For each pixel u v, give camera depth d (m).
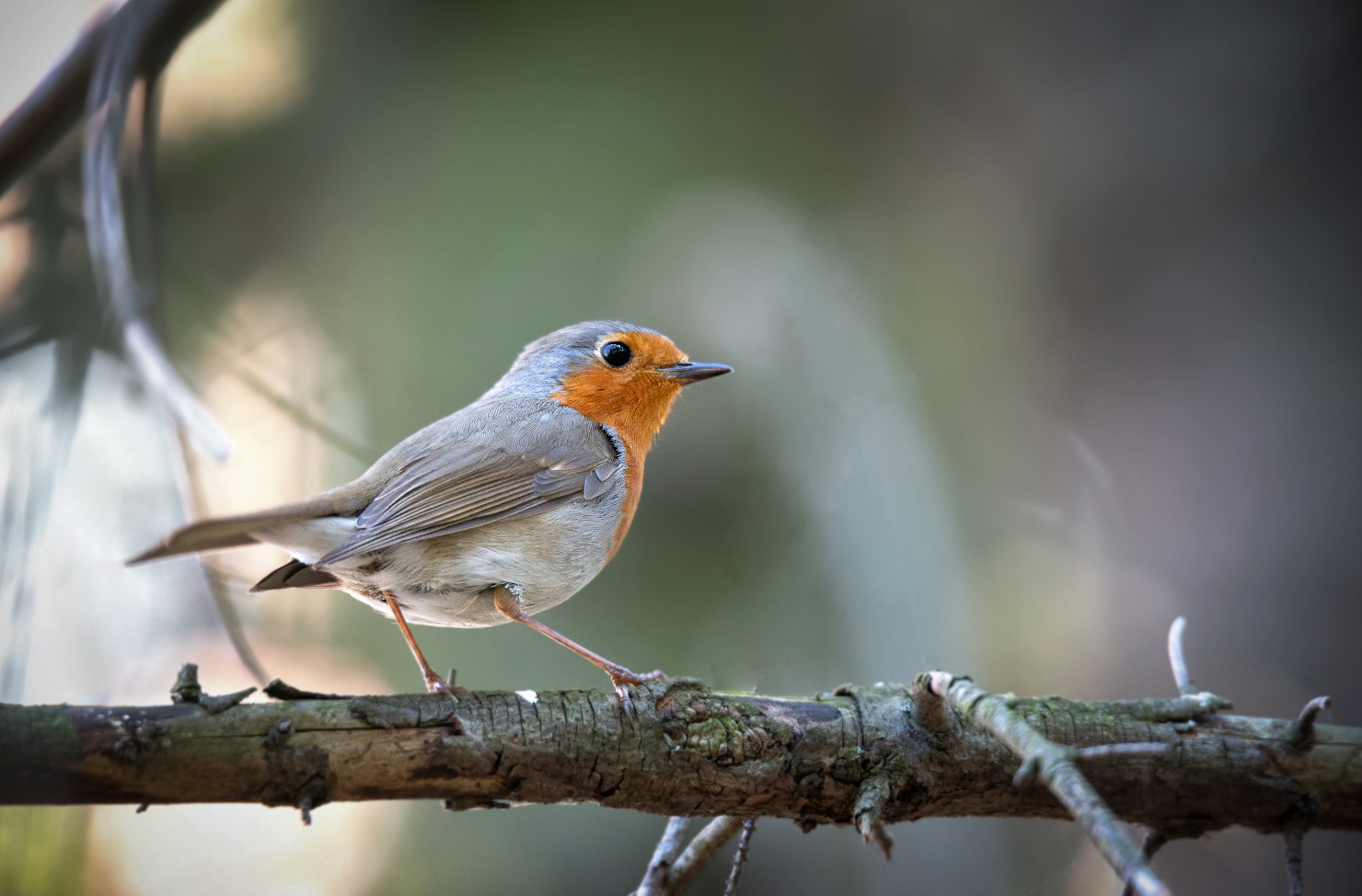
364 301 12.42
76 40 9.17
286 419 11.93
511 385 7.98
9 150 9.37
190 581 9.89
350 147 13.18
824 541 11.56
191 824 10.66
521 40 13.62
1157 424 12.24
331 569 6.50
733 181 13.32
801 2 14.16
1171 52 13.48
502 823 10.45
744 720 5.45
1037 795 5.62
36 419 9.31
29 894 9.05
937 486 11.98
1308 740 5.57
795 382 12.35
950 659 11.05
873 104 14.05
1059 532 11.82
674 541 11.56
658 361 8.08
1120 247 13.15
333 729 4.92
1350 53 12.66
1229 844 9.99
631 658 10.92
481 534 6.72
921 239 13.58
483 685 10.73
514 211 12.74
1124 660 11.06
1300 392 11.79
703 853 6.02
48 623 9.55
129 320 8.02
